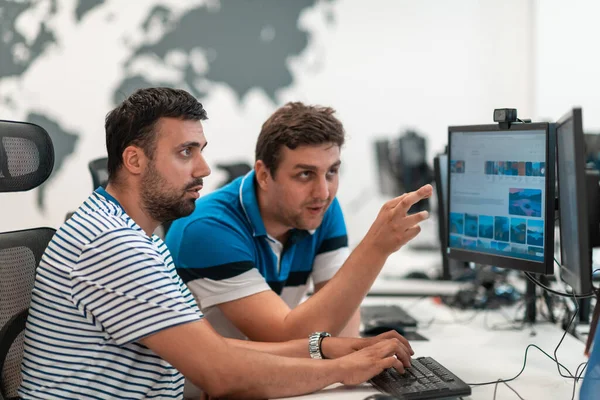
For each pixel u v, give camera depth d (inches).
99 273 47.8
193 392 68.6
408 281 103.9
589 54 181.9
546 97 186.1
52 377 49.3
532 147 58.9
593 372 44.4
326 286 59.4
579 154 47.6
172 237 67.4
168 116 50.9
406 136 143.9
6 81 170.2
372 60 187.0
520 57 189.3
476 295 87.8
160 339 47.5
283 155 61.2
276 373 49.3
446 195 72.3
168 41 176.1
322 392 51.1
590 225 63.7
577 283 49.9
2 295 52.6
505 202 62.1
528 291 77.1
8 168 55.2
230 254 63.9
